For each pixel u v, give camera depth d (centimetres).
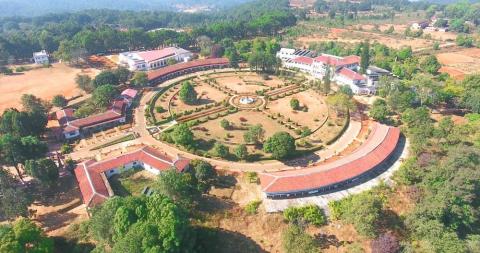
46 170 11800
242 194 11969
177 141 14362
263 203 11394
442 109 18050
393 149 13738
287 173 12144
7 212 10281
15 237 8606
